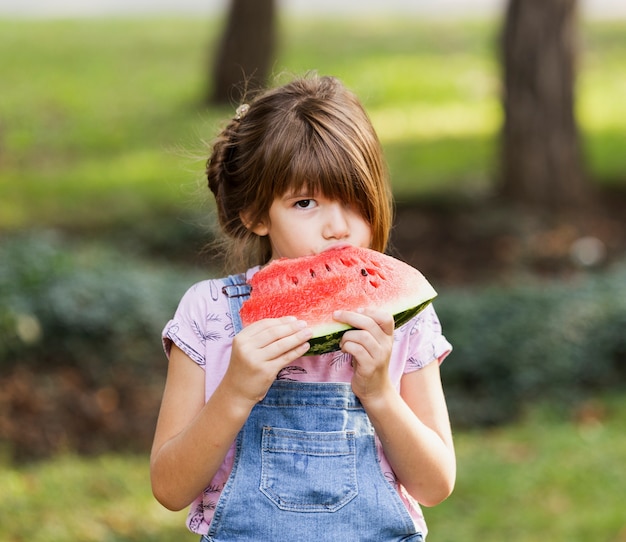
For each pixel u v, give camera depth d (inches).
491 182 628.1
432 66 1000.9
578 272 492.4
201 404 115.5
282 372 114.8
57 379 351.6
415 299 112.3
